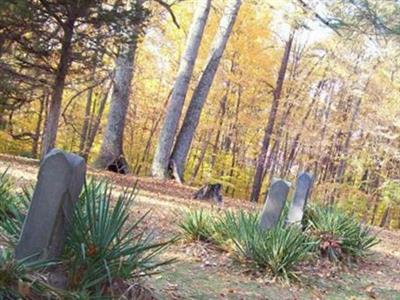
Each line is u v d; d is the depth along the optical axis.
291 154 23.38
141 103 22.61
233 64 20.98
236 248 5.51
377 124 18.38
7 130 16.81
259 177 20.72
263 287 4.91
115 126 13.24
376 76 18.67
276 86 21.14
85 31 8.41
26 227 3.04
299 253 5.40
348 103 21.05
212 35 19.61
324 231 6.65
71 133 22.09
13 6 7.20
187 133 14.20
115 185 9.43
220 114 22.59
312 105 21.89
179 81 13.76
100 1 7.91
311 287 5.21
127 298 3.12
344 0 13.58
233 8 14.29
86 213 3.24
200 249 5.69
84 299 2.71
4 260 2.53
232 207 9.93
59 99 8.83
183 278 4.66
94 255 3.02
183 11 19.19
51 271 2.96
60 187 3.03
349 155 20.33
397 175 19.44
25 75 8.82
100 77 14.16
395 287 5.87
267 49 21.44
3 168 9.02
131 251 3.20
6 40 8.32
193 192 11.59
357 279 5.93
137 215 7.03
